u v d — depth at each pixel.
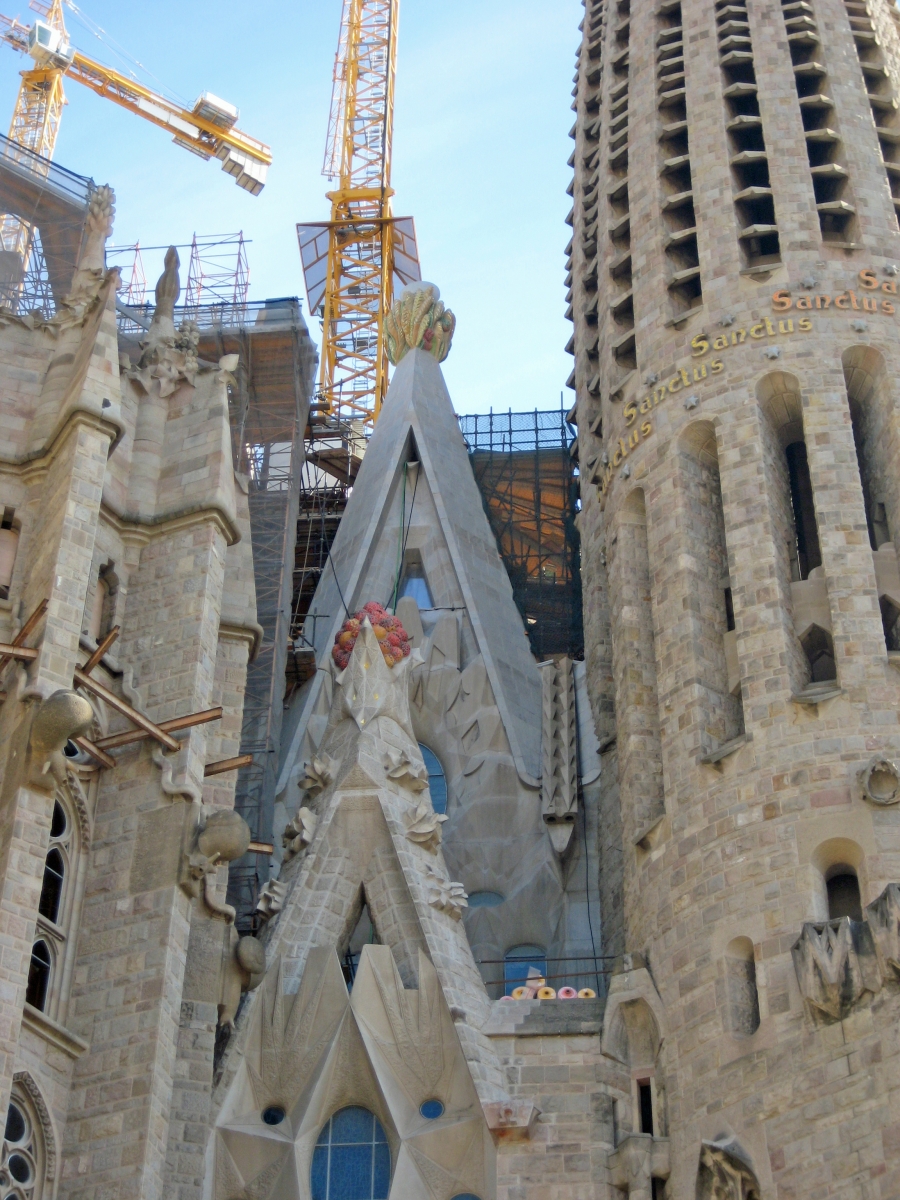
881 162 60.41
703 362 56.66
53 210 69.69
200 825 48.19
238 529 53.56
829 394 54.69
